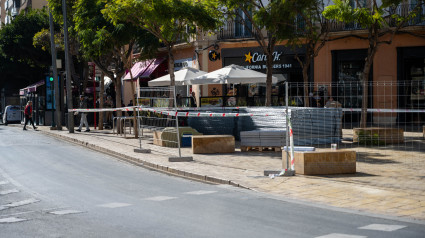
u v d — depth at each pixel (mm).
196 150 15594
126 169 13016
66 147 18984
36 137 24031
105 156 16031
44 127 32250
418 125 23422
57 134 24766
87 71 36062
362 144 16281
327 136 16750
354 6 26828
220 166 12656
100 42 23281
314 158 11039
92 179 11273
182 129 18016
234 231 6430
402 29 26234
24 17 45219
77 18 24797
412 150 14883
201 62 31750
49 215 7547
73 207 8125
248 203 8344
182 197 8961
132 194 9305
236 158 14227
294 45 20688
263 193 9273
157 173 12273
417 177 10469
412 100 24344
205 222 6965
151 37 25391
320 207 7969
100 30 23266
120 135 23547
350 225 6742
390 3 17453
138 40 25531
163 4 19953
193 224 6844
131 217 7328
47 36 34688
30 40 44469
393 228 6555
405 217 7227
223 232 6383
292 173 11016
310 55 20703
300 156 11133
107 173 12281
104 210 7848
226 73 22297
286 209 7832
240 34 30531
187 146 18016
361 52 27469
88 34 23969
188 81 23422
